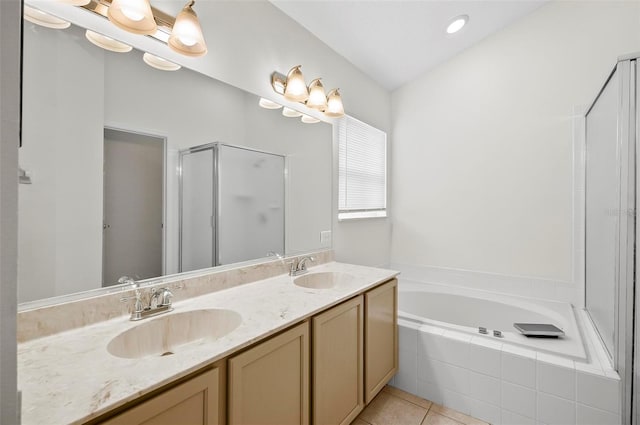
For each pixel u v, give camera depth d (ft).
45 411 1.94
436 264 9.48
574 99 7.18
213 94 4.94
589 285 6.51
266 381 3.34
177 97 4.46
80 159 3.48
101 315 3.45
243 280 5.21
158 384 2.30
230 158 5.22
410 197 10.02
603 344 5.32
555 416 4.87
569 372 4.76
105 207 3.68
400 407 5.94
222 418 2.91
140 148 4.04
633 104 4.35
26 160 3.10
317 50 7.14
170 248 4.35
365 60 8.38
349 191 8.48
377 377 5.62
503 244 8.26
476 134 8.64
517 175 8.01
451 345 5.89
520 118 7.93
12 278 1.22
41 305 3.15
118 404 2.07
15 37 1.25
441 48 8.50
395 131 10.34
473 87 8.67
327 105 6.86
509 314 7.52
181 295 4.27
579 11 7.07
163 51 4.30
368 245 9.24
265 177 5.87
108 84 3.73
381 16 6.79
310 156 6.98
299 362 3.81
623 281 4.44
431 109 9.51
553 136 7.47
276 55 6.07
